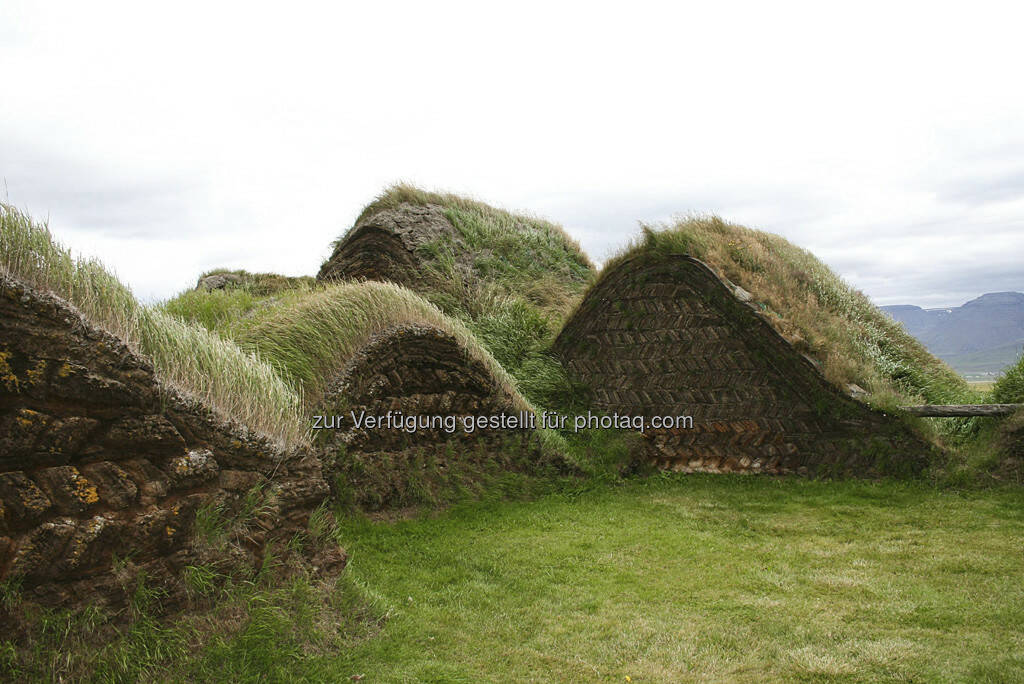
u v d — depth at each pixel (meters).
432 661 4.62
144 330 4.82
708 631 5.14
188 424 4.50
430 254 18.30
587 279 19.17
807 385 10.25
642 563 6.81
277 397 5.66
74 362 3.86
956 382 12.98
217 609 4.31
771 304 11.16
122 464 4.07
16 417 3.57
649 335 11.80
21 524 3.52
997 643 4.78
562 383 12.41
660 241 11.70
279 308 9.66
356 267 19.67
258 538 4.72
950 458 9.37
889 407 9.70
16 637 3.43
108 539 3.83
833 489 9.48
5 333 3.63
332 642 4.64
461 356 9.70
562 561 6.87
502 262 18.55
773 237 15.67
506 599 5.86
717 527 8.12
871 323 14.09
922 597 5.68
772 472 10.43
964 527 7.58
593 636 5.09
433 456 9.11
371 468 8.21
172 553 4.20
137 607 3.91
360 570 6.44
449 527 8.01
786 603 5.65
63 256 4.43
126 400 4.06
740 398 10.83
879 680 4.34
